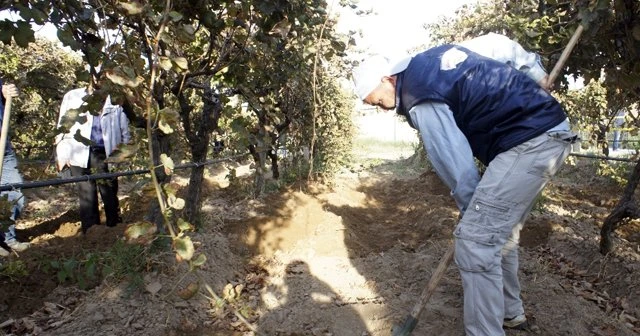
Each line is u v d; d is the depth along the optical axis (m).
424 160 10.30
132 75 2.45
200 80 4.43
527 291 3.69
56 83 5.04
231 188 7.05
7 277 3.58
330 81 7.08
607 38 3.60
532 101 2.63
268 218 5.24
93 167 5.15
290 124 6.35
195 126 5.65
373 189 8.38
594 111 7.99
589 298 3.74
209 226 4.98
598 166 8.37
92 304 3.31
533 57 2.96
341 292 3.79
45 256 3.92
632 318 3.44
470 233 2.65
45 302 3.41
